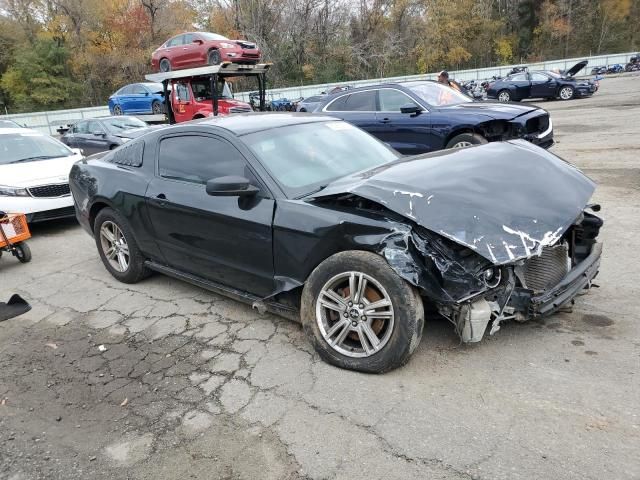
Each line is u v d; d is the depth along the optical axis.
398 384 2.93
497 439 2.43
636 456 2.25
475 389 2.82
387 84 9.09
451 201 2.89
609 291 3.88
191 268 4.16
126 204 4.52
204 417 2.82
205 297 4.48
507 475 2.21
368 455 2.41
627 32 58.88
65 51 46.06
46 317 4.35
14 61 46.88
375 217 2.99
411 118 8.61
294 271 3.32
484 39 57.62
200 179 3.96
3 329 4.19
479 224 2.77
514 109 8.20
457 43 55.06
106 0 47.19
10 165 7.61
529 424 2.51
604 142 10.58
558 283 3.13
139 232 4.53
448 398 2.77
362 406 2.77
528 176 3.29
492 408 2.65
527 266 2.99
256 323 3.89
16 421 2.93
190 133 4.16
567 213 3.00
